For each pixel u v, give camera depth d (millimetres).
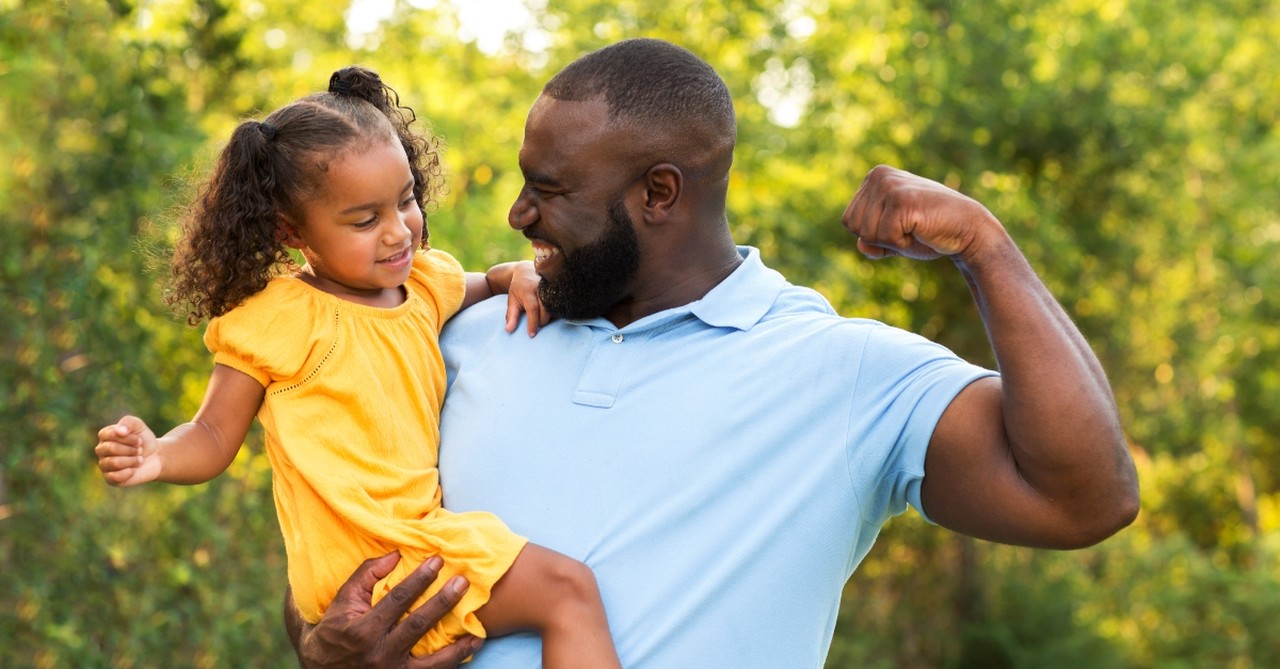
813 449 2129
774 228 11094
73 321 5508
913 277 11406
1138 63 12492
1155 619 12188
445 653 2113
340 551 2174
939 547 10844
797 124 11828
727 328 2262
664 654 2082
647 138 2215
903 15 11742
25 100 5629
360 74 2320
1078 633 10938
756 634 2094
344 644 2090
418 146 2408
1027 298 1938
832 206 11453
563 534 2162
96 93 5844
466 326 2496
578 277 2262
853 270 11492
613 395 2225
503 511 2217
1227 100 16578
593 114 2211
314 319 2201
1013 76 11484
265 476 6176
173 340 6105
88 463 5641
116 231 5770
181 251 2213
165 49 6516
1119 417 1949
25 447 5328
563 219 2234
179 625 5703
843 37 11922
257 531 6117
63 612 5352
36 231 5531
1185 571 12719
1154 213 12430
